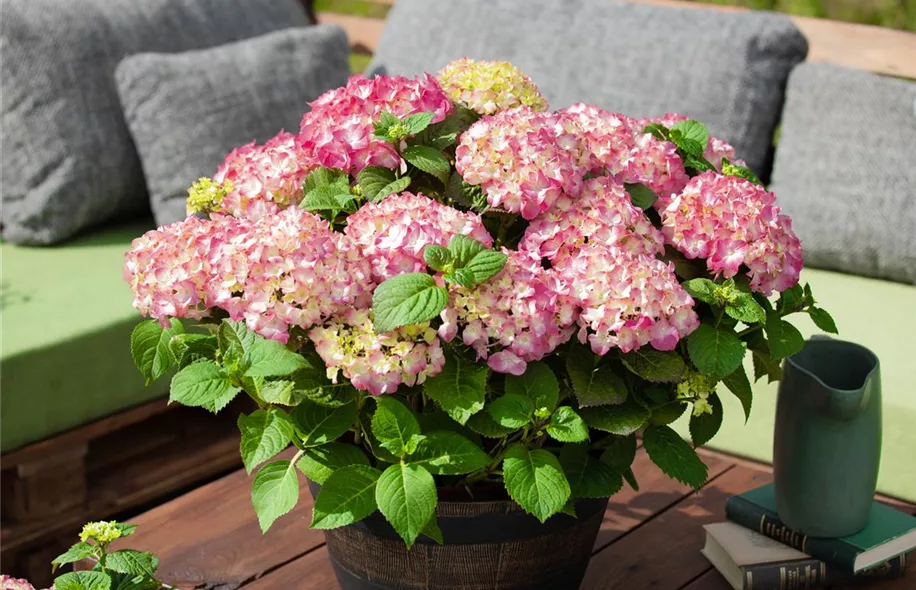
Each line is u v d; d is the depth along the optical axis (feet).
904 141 8.90
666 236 4.82
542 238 4.63
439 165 4.77
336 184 4.84
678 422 8.16
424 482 4.33
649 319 4.39
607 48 10.14
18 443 8.17
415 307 4.23
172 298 4.52
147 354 4.79
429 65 10.97
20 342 8.09
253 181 4.94
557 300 4.47
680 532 5.79
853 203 8.96
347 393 4.46
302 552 5.63
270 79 10.44
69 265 9.36
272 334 4.31
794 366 5.31
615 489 4.64
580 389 4.51
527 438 4.60
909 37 10.18
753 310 4.56
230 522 5.84
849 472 5.26
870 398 5.23
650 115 9.79
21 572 8.42
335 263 4.35
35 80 9.48
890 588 5.36
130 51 10.13
